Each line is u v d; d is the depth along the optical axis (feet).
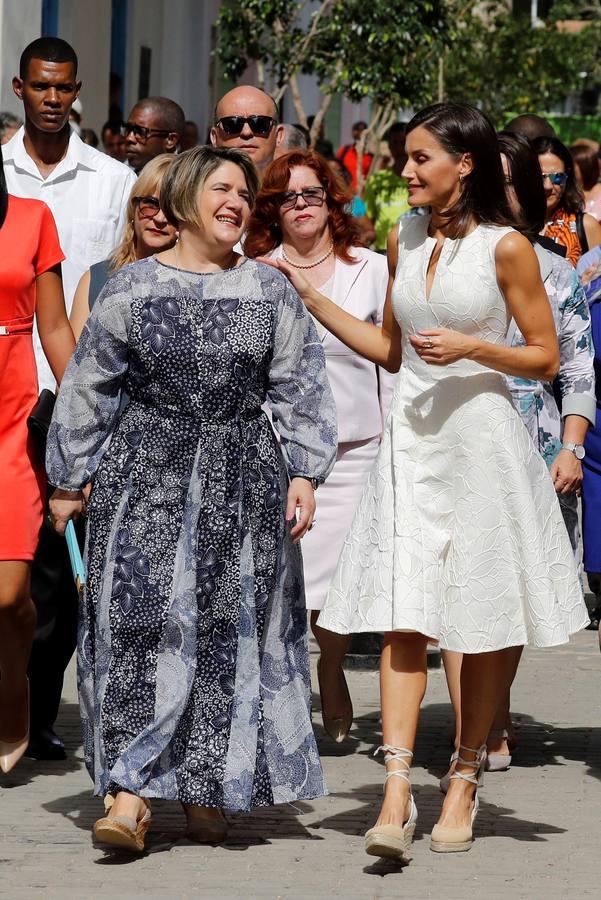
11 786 26.25
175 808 25.23
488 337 23.04
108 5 77.61
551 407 28.68
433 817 24.97
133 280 22.89
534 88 133.69
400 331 24.41
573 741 29.89
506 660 23.41
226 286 23.07
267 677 23.17
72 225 31.22
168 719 22.39
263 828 24.22
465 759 23.48
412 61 81.35
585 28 136.87
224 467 22.77
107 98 78.64
